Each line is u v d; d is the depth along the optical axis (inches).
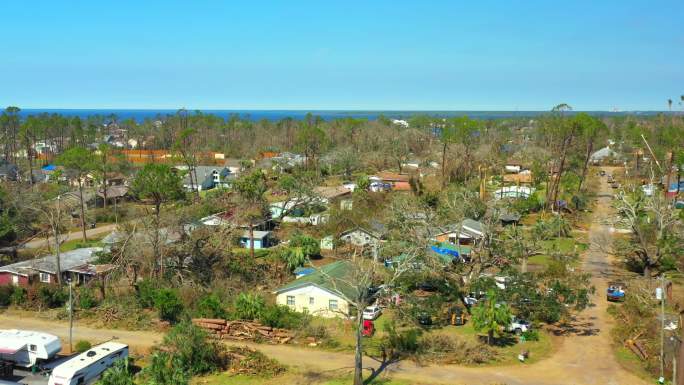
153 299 1561.3
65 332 1428.4
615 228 2736.2
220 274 1803.6
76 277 1862.7
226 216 2516.0
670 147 3784.5
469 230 2336.4
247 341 1369.3
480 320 1283.2
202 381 1133.1
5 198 2613.2
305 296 1572.3
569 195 3447.3
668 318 1334.9
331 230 2559.1
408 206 2278.5
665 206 2119.8
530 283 1450.5
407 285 1581.0
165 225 1893.5
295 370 1189.7
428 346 1290.6
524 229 2514.8
